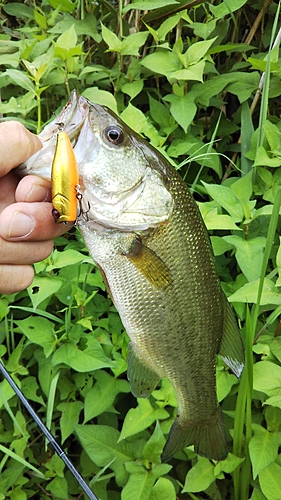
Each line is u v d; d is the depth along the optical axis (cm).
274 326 52
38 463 53
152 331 38
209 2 65
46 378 50
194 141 59
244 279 52
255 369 44
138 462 46
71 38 55
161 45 56
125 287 36
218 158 59
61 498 52
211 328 39
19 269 32
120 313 37
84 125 32
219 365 48
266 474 44
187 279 37
